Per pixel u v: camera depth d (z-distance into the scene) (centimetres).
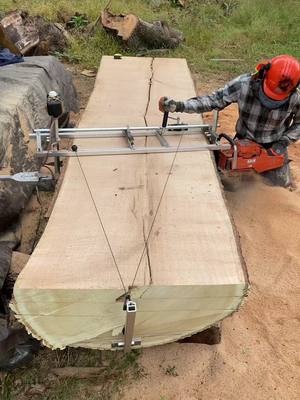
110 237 227
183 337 233
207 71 691
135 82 465
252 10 925
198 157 306
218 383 241
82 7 875
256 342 262
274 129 347
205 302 209
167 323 219
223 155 329
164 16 893
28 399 231
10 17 638
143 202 256
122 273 204
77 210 247
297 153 473
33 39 640
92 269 206
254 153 328
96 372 243
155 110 396
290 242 331
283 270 309
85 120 368
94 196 260
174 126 332
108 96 423
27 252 326
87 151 299
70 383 238
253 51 773
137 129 327
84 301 200
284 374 246
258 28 855
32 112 388
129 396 234
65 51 723
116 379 241
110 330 216
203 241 227
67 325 210
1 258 262
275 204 362
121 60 535
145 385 239
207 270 208
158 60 542
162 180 278
